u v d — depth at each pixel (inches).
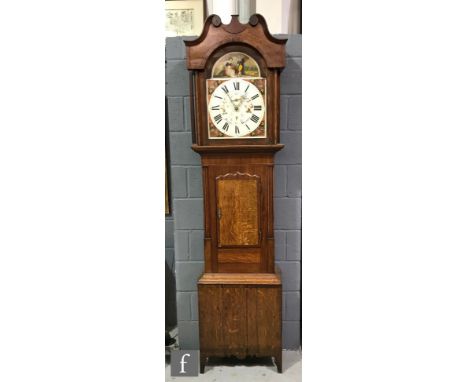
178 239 78.2
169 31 78.2
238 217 68.9
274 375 70.6
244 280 68.7
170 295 82.8
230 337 70.0
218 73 65.1
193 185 76.7
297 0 75.5
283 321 79.4
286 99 73.9
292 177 75.8
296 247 77.6
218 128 66.4
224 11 75.6
